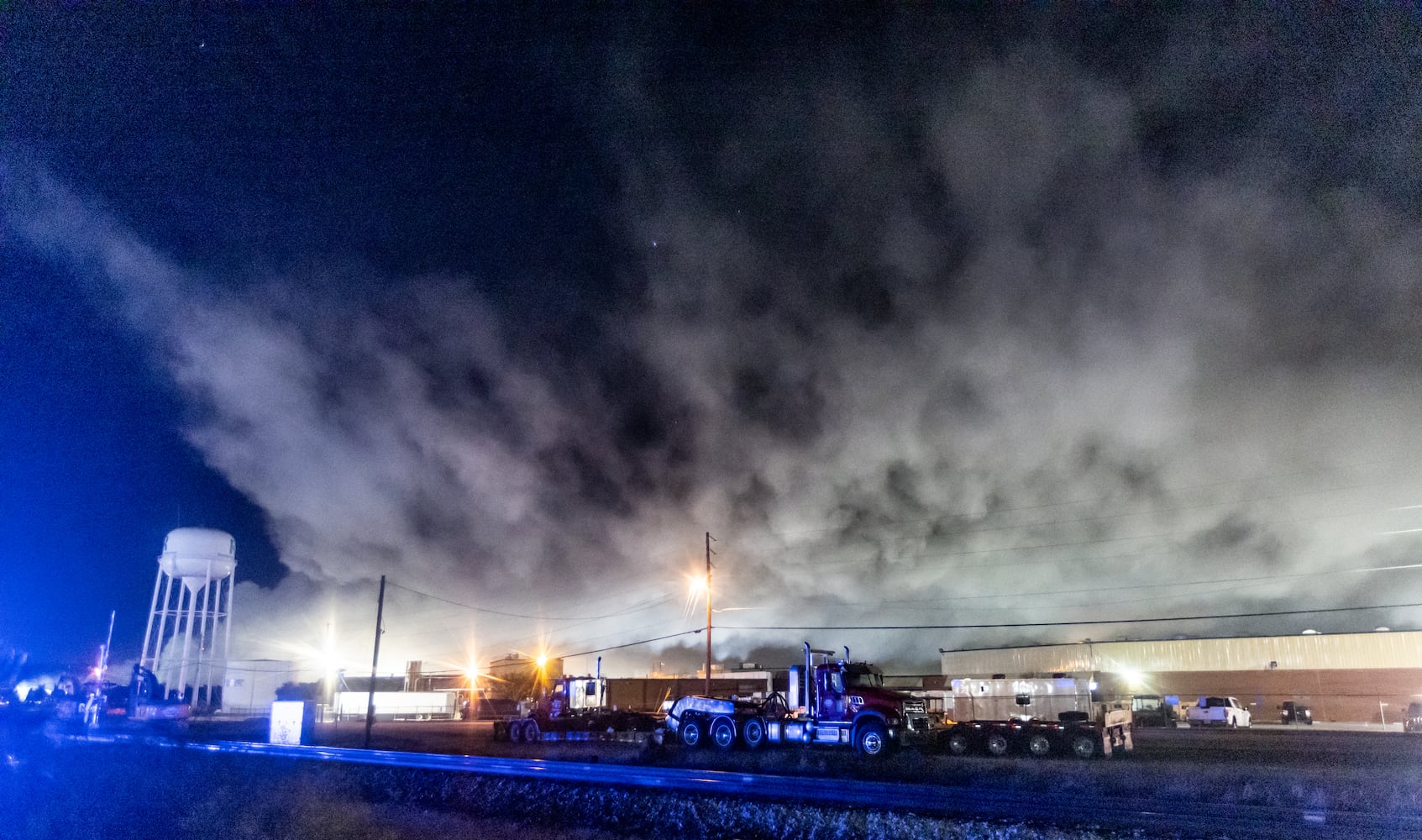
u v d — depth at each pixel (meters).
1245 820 17.16
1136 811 18.27
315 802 23.52
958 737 34.62
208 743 43.88
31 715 59.50
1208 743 39.28
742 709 36.84
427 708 83.75
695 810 19.95
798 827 18.28
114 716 64.75
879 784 23.36
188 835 20.12
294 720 45.00
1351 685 61.12
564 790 22.97
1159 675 68.12
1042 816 17.58
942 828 17.11
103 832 21.16
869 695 32.75
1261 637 65.31
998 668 74.94
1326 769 25.84
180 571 86.88
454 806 23.64
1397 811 18.22
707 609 53.81
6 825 22.45
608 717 48.16
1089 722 33.38
